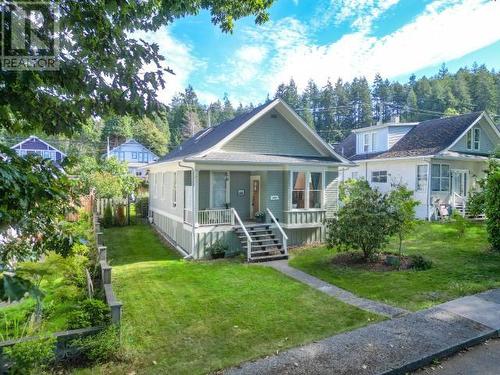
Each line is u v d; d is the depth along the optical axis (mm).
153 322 6293
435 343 5234
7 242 3424
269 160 13164
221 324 6188
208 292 8094
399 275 9109
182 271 10148
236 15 6941
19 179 2533
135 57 3174
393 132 23844
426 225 16953
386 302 7203
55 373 4418
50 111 3213
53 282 6902
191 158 11914
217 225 12492
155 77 3307
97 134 55469
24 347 4176
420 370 4680
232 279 9250
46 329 5469
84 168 22391
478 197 15180
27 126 3283
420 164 20312
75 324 5008
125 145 50594
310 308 6977
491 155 18734
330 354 4953
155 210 19672
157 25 4160
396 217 10281
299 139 14969
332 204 15102
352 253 11562
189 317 6531
